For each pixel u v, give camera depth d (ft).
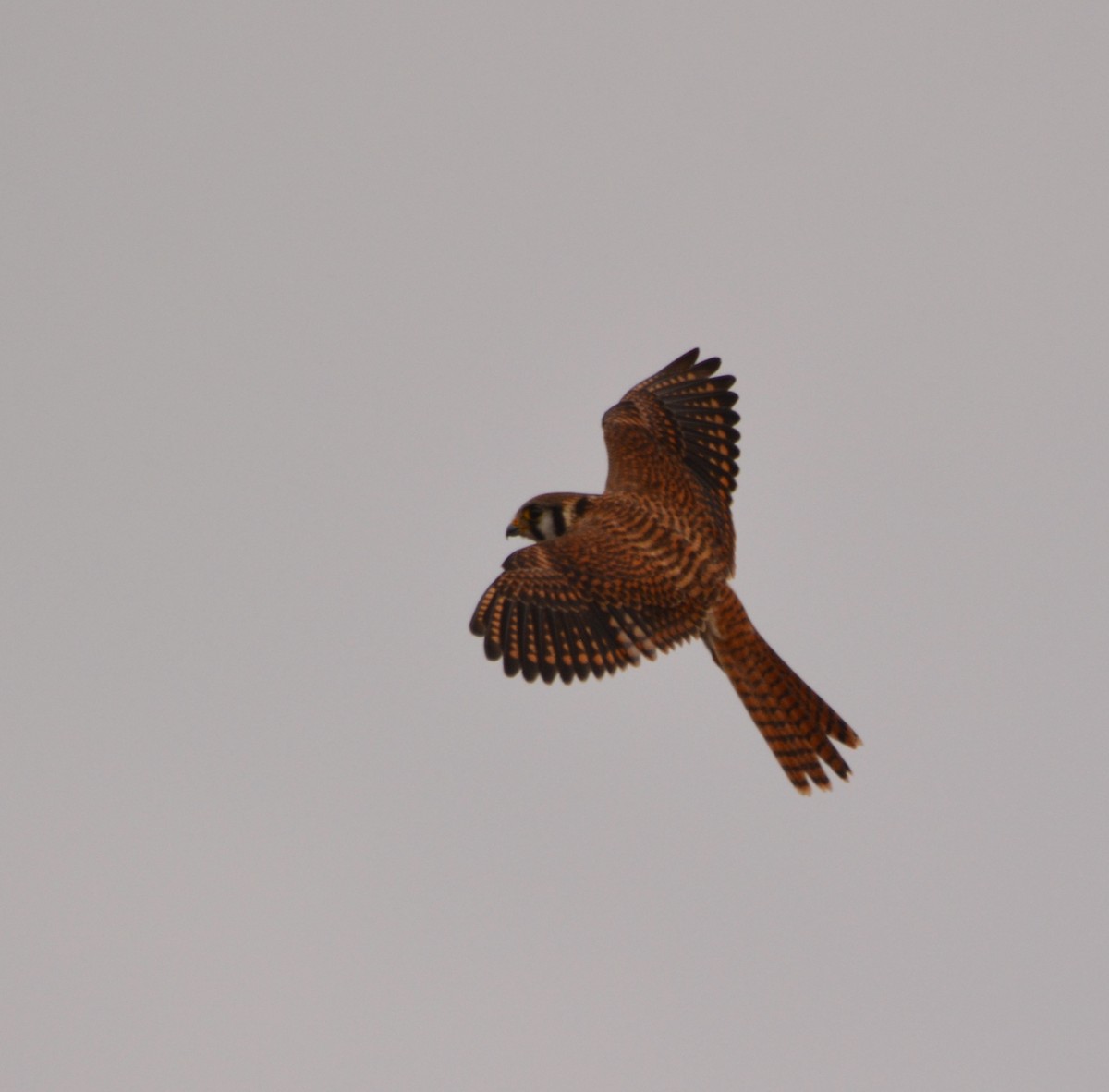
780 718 41.29
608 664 40.24
